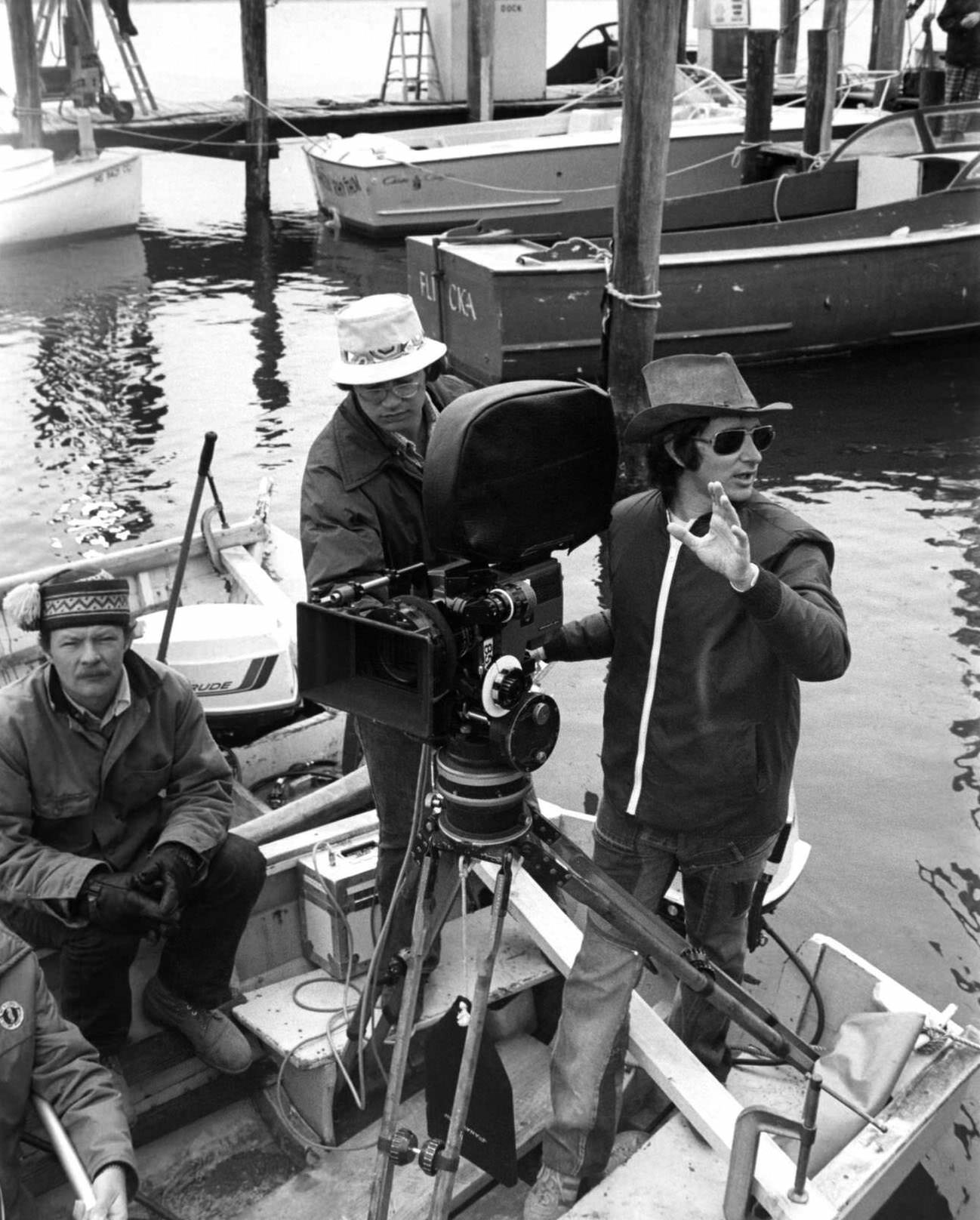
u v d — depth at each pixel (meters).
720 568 1.95
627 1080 2.79
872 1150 2.32
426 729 1.95
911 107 17.42
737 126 16.17
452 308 10.54
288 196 20.53
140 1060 2.81
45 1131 2.29
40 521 8.17
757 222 12.72
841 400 10.18
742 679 2.25
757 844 2.38
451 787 2.06
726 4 19.89
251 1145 2.79
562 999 2.82
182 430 9.82
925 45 17.91
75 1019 2.63
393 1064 2.16
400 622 1.97
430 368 2.93
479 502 2.01
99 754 2.64
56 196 16.41
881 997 2.82
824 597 2.15
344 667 2.10
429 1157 2.12
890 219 11.14
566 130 17.52
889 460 8.90
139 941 2.63
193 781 2.77
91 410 10.34
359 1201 2.63
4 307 13.64
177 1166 2.74
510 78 21.25
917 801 5.02
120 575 5.28
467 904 3.13
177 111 20.98
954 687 5.86
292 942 3.05
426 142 17.12
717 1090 2.44
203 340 12.40
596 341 10.07
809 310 10.76
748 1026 2.15
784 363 10.96
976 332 11.49
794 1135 2.18
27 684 2.64
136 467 9.09
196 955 2.71
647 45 7.77
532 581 2.12
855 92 18.30
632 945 2.39
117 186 16.98
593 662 6.27
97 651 2.54
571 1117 2.40
